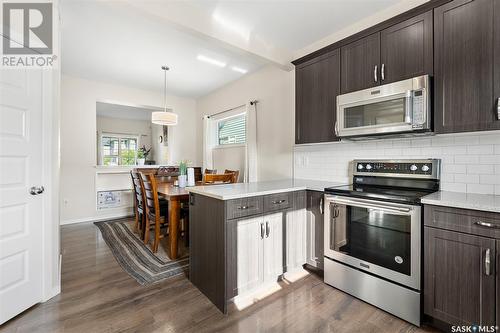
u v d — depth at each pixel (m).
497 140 1.71
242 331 1.52
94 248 2.96
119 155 7.84
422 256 1.58
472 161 1.81
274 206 2.05
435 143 2.00
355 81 2.21
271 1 2.12
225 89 4.62
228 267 1.73
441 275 1.49
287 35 2.71
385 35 2.01
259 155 3.82
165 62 3.49
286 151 3.38
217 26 2.38
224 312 1.70
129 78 4.19
